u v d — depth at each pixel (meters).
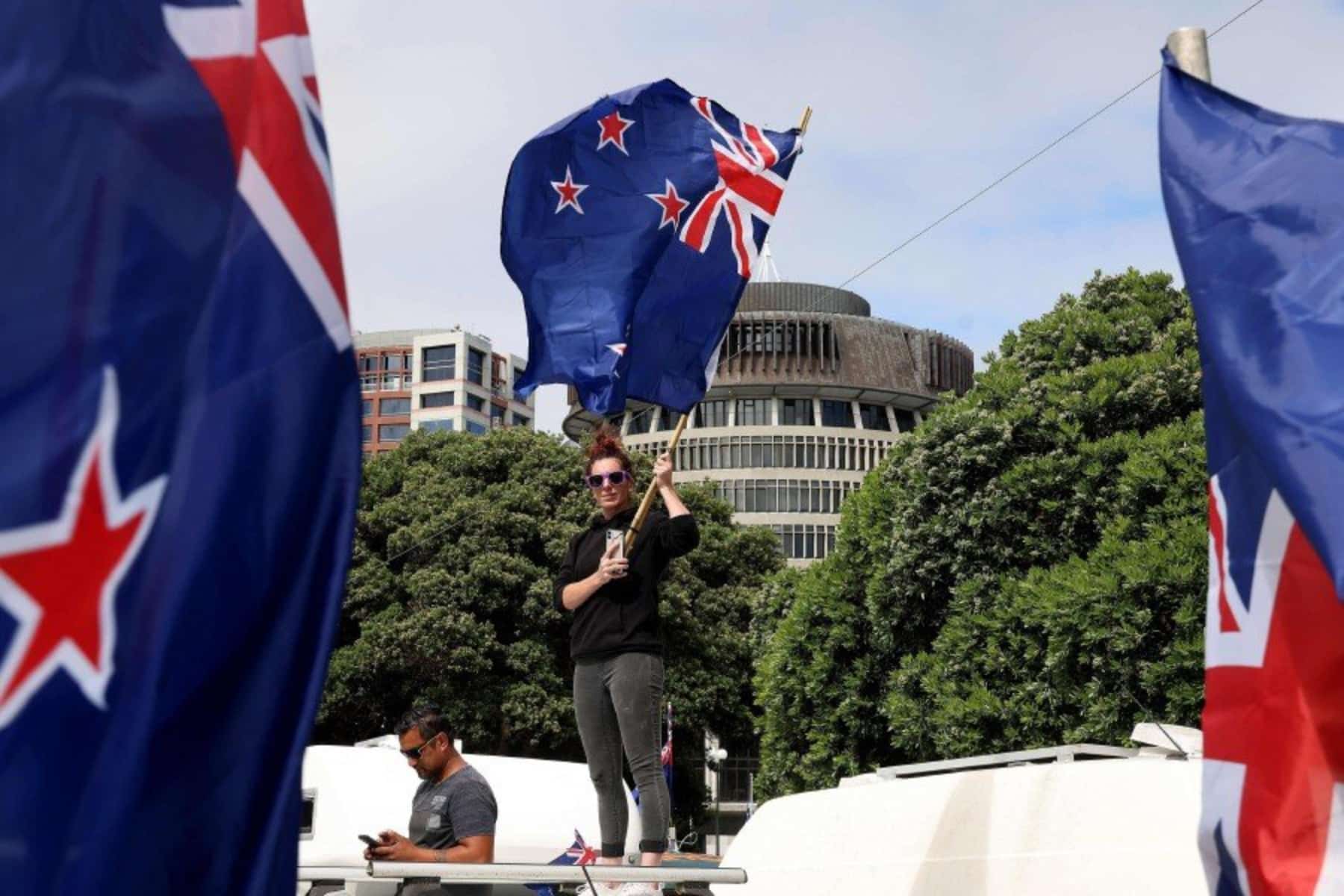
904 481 28.83
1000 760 7.01
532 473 45.62
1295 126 4.66
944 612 26.84
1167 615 21.88
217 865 2.96
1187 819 5.68
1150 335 26.91
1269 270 4.43
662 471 7.09
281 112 3.46
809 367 100.69
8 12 3.08
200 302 3.20
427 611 40.59
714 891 7.61
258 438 3.20
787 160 8.04
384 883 9.27
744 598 49.25
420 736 7.75
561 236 7.44
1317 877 4.14
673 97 7.83
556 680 41.34
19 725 2.79
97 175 3.12
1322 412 4.06
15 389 2.93
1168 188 4.82
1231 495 4.54
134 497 3.01
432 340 148.88
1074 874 5.91
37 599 2.87
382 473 47.31
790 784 29.94
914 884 6.56
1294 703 4.29
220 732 3.02
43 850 2.76
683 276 7.60
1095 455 24.77
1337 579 3.79
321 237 3.44
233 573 3.09
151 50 3.27
